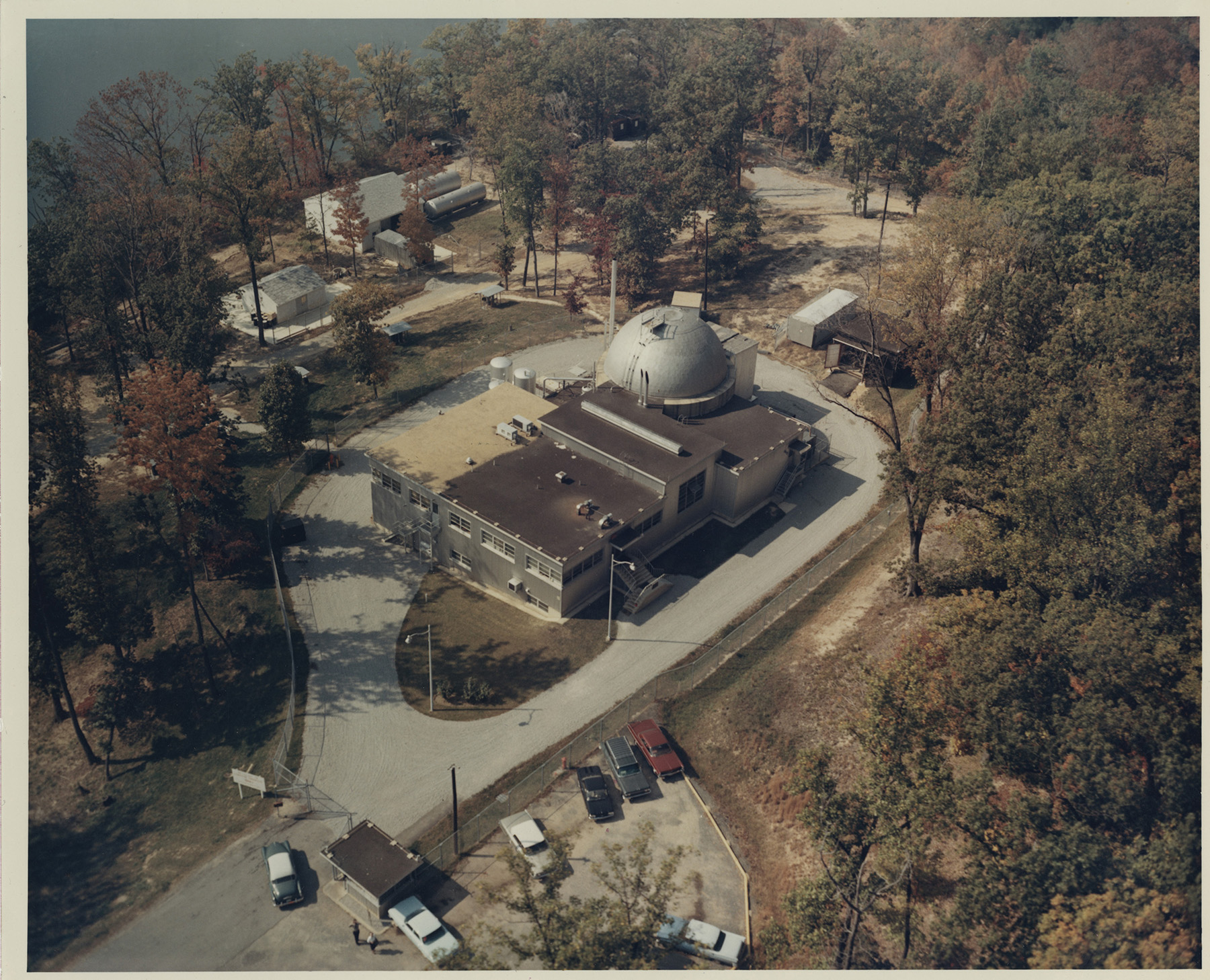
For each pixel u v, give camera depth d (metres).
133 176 128.25
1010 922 47.75
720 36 191.50
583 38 185.50
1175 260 89.19
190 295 100.06
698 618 76.75
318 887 58.50
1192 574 59.12
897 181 154.62
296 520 85.44
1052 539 58.56
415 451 86.06
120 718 70.44
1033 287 77.94
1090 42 176.12
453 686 71.56
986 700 50.22
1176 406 65.81
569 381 103.31
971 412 66.81
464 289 137.00
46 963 55.53
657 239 128.38
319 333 123.31
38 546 83.44
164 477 72.00
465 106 177.88
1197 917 44.03
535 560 75.62
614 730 67.81
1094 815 48.94
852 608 74.12
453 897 57.47
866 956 51.78
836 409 101.38
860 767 60.94
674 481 80.88
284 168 165.25
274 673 73.44
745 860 59.44
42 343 112.19
